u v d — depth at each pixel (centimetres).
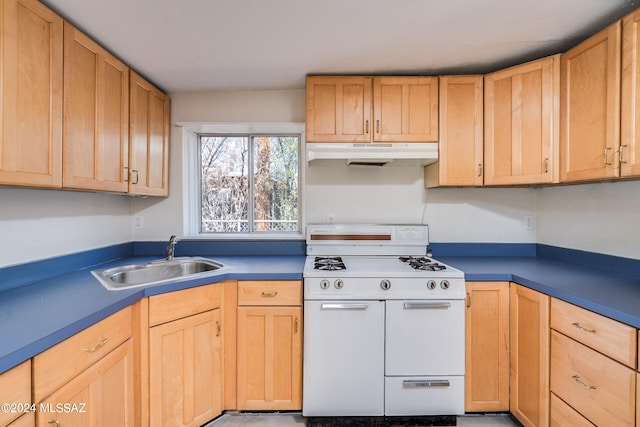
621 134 138
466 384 178
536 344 156
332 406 174
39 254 159
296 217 257
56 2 133
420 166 241
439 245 239
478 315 177
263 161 257
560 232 215
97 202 202
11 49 111
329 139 207
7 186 123
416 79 205
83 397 111
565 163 170
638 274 163
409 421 177
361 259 222
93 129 154
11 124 112
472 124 203
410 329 174
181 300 161
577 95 162
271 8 140
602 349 120
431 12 145
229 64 195
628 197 169
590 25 157
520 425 175
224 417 184
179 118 240
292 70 204
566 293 137
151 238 241
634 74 133
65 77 135
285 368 180
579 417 131
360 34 163
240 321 179
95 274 173
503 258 230
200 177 258
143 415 148
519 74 187
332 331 174
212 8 139
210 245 239
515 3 139
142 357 147
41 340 91
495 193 240
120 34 160
